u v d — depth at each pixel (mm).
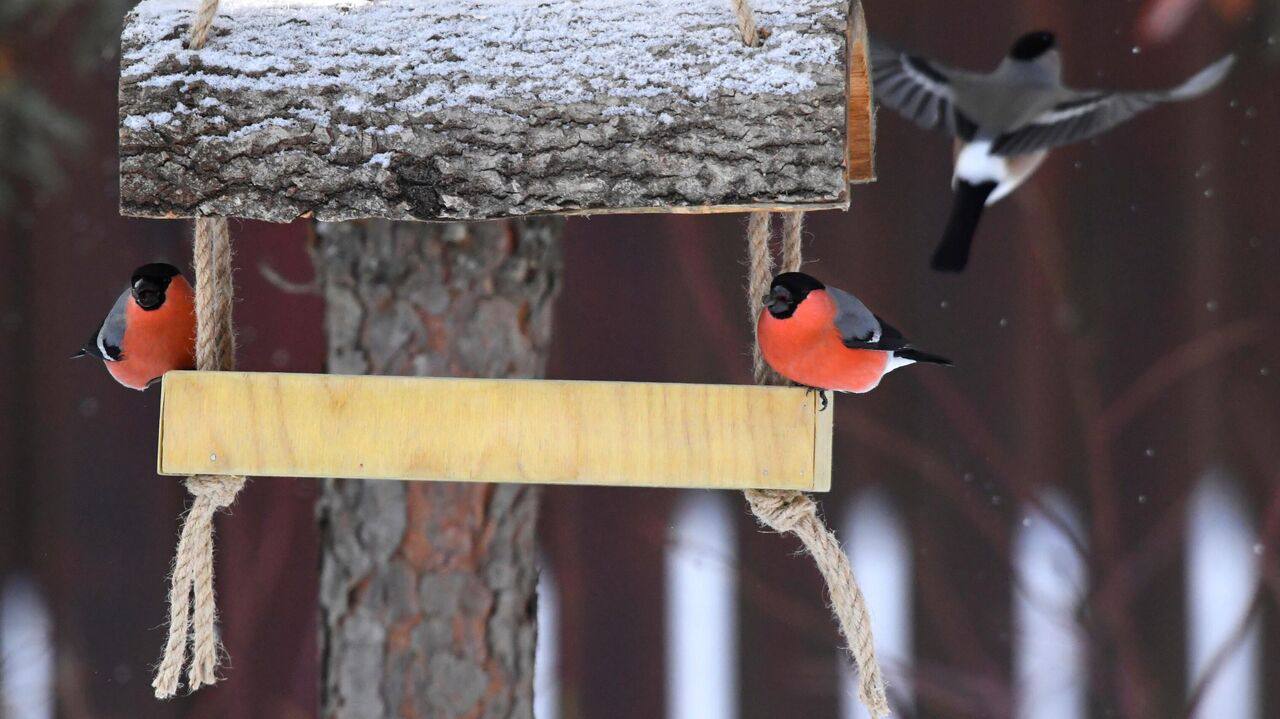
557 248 7352
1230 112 11242
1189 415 11125
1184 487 11039
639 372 11023
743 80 4848
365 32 5188
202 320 5324
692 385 5176
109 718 10766
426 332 7098
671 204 4840
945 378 11156
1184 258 11250
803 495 5258
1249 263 11211
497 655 7336
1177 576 10977
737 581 10773
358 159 5000
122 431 10984
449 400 5250
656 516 10891
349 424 5266
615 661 10797
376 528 7305
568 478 5203
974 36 11227
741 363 10938
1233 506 11039
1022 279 11227
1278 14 11070
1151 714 10766
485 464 5223
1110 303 11258
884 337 5090
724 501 10891
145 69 5102
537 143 4922
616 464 5188
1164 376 11172
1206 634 10906
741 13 4910
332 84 5066
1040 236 11227
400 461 5258
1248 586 10898
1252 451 11008
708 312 11000
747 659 10750
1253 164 11219
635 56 4977
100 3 9727
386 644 7297
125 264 10953
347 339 7152
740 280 11008
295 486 10766
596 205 4875
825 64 4824
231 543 10703
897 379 11188
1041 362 11148
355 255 7141
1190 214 11234
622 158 4871
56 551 10906
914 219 11164
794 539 10789
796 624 10734
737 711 10695
